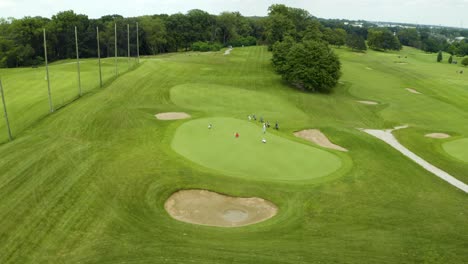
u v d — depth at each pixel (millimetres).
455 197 29125
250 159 32250
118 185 26938
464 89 85688
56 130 38469
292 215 24422
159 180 27953
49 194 25203
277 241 21406
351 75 98125
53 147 33594
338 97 74062
